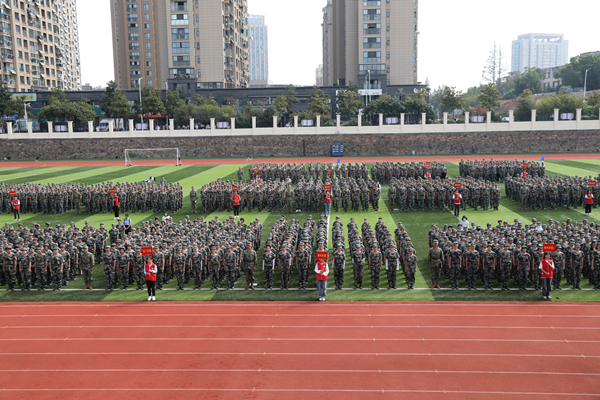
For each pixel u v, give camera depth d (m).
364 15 102.62
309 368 13.41
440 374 13.02
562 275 21.48
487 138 72.94
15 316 17.73
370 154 75.12
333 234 23.09
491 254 19.80
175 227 26.38
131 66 136.00
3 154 77.25
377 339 15.20
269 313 17.66
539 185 34.19
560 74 135.88
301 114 85.25
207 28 105.12
